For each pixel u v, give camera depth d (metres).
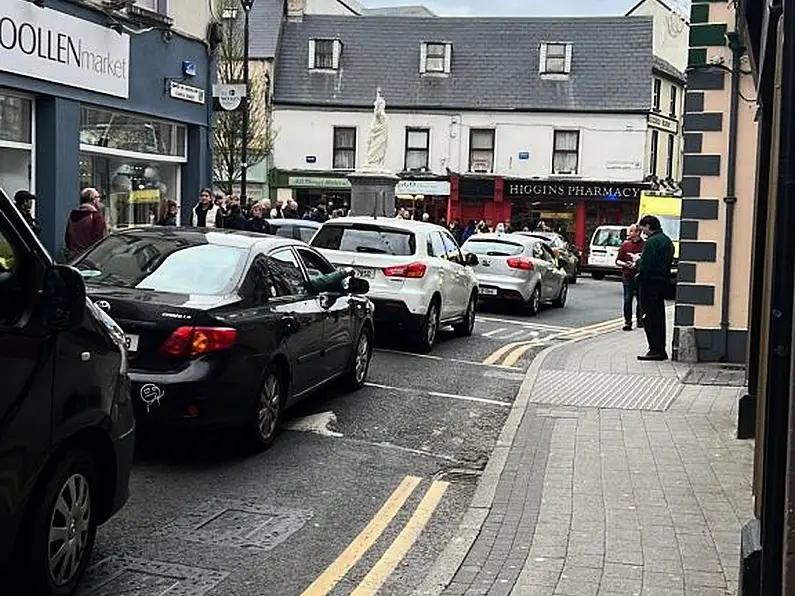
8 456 4.25
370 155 26.05
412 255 13.72
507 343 15.65
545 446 8.46
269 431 8.08
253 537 6.06
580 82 42.84
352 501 6.91
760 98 7.47
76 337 4.83
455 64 43.62
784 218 4.03
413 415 9.78
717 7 12.59
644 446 8.48
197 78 18.44
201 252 8.19
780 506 4.04
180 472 7.38
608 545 5.94
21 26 13.27
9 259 4.49
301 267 9.30
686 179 13.02
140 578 5.30
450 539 6.17
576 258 33.78
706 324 13.14
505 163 42.66
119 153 16.42
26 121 14.10
